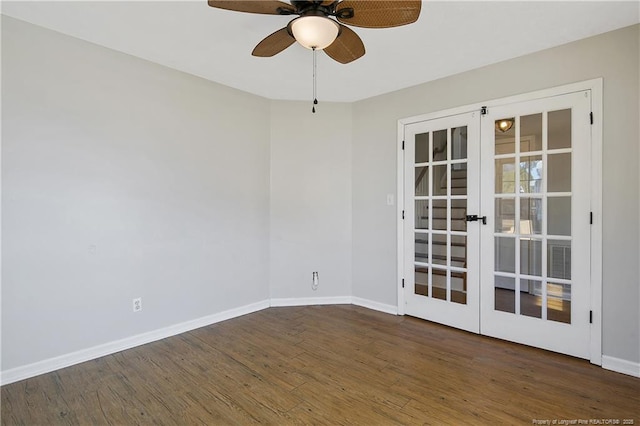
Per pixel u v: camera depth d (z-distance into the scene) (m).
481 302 2.95
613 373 2.29
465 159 3.02
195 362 2.48
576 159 2.47
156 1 1.99
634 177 2.25
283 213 3.80
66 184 2.39
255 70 2.99
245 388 2.14
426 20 2.17
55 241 2.35
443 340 2.86
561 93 2.52
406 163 3.42
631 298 2.28
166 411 1.90
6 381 2.17
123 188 2.67
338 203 3.87
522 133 2.71
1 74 2.12
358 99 3.76
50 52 2.30
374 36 2.37
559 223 2.57
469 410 1.91
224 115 3.35
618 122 2.30
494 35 2.36
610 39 2.32
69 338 2.42
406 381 2.22
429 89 3.23
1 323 2.15
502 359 2.51
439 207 3.21
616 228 2.32
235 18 2.17
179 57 2.74
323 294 3.88
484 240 2.93
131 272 2.73
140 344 2.78
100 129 2.54
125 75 2.67
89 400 2.00
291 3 1.81
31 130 2.23
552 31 2.31
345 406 1.95
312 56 2.71
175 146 2.99
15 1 1.98
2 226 2.14
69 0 1.97
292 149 3.81
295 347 2.74
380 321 3.32
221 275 3.36
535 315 2.69
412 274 3.42
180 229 3.04
